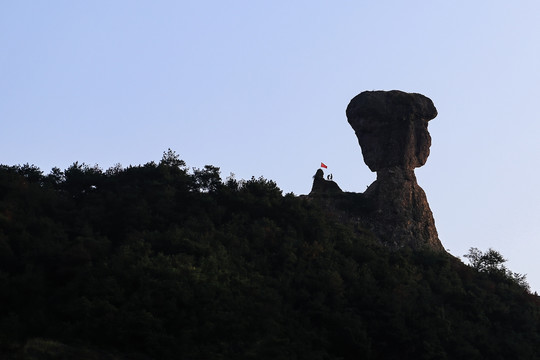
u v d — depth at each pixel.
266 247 72.94
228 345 57.47
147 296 58.53
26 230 68.31
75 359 53.16
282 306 63.97
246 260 70.25
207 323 57.88
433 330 65.81
